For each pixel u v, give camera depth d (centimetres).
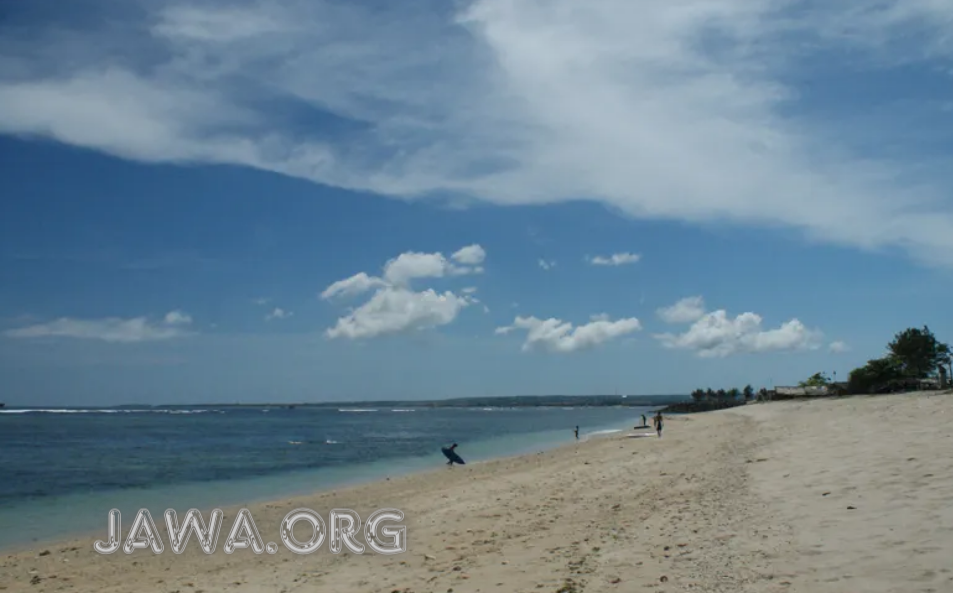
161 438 7869
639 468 2561
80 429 10550
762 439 3200
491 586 983
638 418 14238
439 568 1166
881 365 7781
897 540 941
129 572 1402
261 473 3688
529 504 1894
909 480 1378
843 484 1455
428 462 4253
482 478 2816
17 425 12269
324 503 2297
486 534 1485
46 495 2819
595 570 1008
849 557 891
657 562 1010
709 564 955
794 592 779
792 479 1650
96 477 3550
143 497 2703
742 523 1215
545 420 14775
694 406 15788
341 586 1098
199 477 3497
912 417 3006
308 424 12975
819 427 3356
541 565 1085
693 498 1631
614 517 1513
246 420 15888
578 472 2662
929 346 7888
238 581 1216
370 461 4422
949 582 746
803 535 1047
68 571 1427
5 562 1529
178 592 1164
